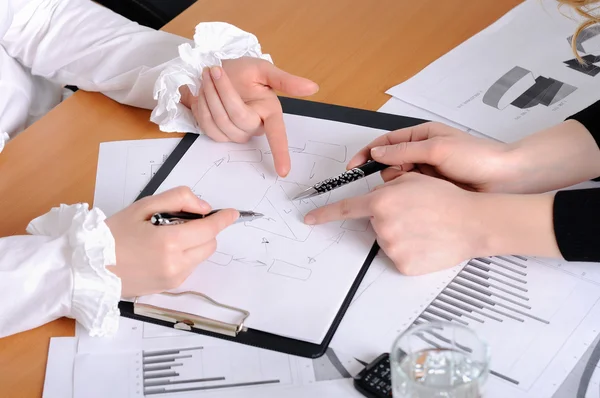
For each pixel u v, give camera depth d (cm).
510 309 79
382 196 85
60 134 105
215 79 98
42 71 118
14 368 77
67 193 96
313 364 74
